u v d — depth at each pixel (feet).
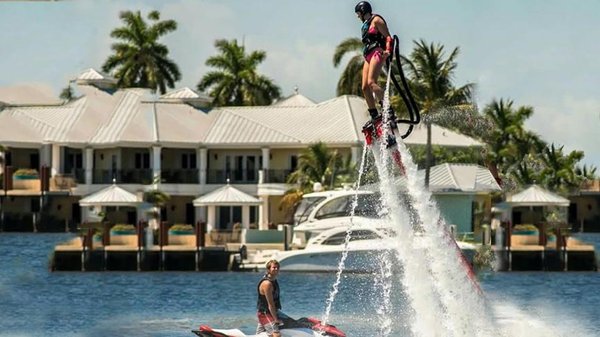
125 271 603.67
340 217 554.87
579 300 419.95
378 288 401.49
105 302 424.46
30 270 578.66
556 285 501.56
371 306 371.97
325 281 497.46
